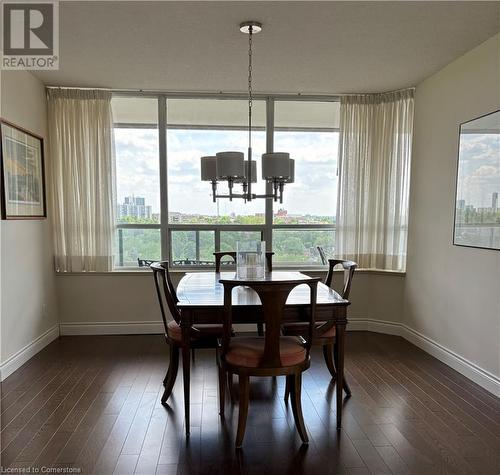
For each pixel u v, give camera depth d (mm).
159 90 3904
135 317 3998
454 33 2613
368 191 4051
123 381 2881
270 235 4195
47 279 3695
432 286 3453
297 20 2434
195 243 4152
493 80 2668
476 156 2844
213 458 1981
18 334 3146
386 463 1946
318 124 4148
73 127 3775
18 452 2012
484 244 2766
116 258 4062
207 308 2180
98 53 2947
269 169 2350
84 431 2205
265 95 4051
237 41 2742
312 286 2059
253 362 2064
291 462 1954
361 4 2236
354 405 2533
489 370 2742
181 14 2357
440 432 2221
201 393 2697
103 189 3848
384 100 3947
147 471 1879
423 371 3088
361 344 3727
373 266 4117
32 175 3385
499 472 1882
